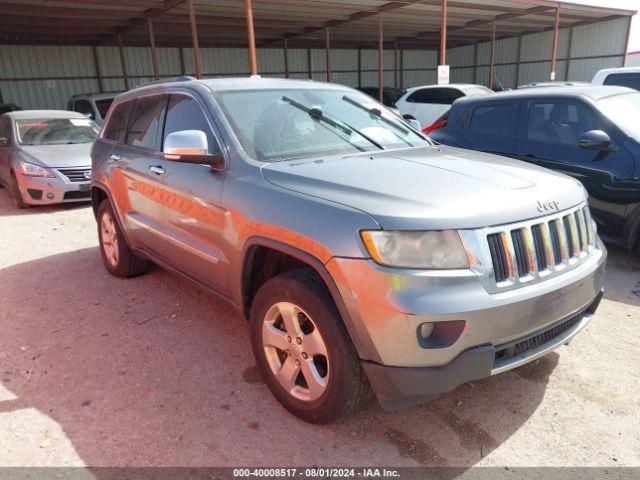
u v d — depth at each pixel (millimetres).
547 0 19281
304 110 3559
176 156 2992
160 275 4949
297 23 20406
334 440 2578
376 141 3520
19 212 8266
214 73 26312
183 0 14336
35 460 2455
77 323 3963
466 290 2176
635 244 5133
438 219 2217
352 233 2248
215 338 3672
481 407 2822
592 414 2740
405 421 2715
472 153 3416
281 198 2619
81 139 9305
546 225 2469
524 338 2371
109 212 4684
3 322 4027
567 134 5449
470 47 31812
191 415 2789
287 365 2697
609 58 24703
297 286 2492
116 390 3037
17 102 21594
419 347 2166
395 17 20297
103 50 23250
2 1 13484
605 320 3865
